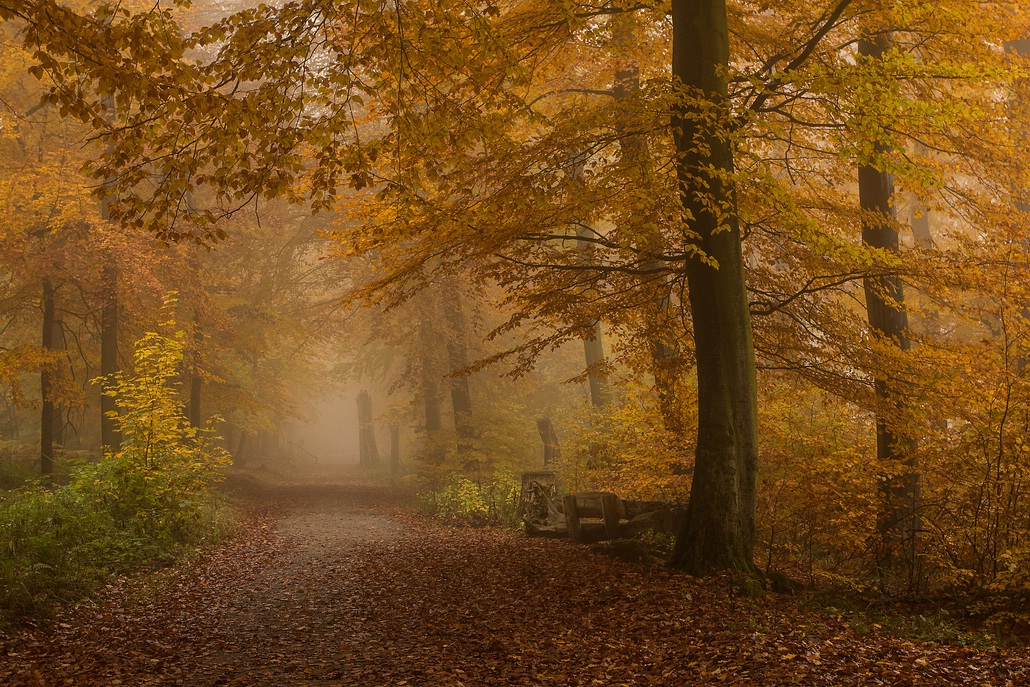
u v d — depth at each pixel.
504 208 9.53
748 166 11.00
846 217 11.50
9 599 7.28
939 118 8.35
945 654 6.00
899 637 6.63
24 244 17.00
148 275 17.19
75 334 20.69
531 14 9.59
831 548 10.77
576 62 12.23
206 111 6.18
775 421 11.57
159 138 6.41
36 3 5.27
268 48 6.29
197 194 22.34
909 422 10.21
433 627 7.41
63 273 17.59
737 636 6.32
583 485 16.66
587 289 11.45
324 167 6.72
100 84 5.80
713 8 9.13
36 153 18.09
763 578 8.67
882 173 11.38
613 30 9.76
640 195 8.50
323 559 12.13
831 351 11.20
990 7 9.93
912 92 10.03
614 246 10.15
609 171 8.84
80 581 8.74
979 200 10.96
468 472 22.22
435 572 10.30
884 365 10.45
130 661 6.23
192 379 24.56
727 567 8.76
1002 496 8.37
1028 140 10.02
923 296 15.62
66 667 5.99
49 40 5.48
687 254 9.34
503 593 8.72
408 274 10.72
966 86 10.33
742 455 9.11
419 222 9.77
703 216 9.12
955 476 9.25
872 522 9.92
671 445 12.63
